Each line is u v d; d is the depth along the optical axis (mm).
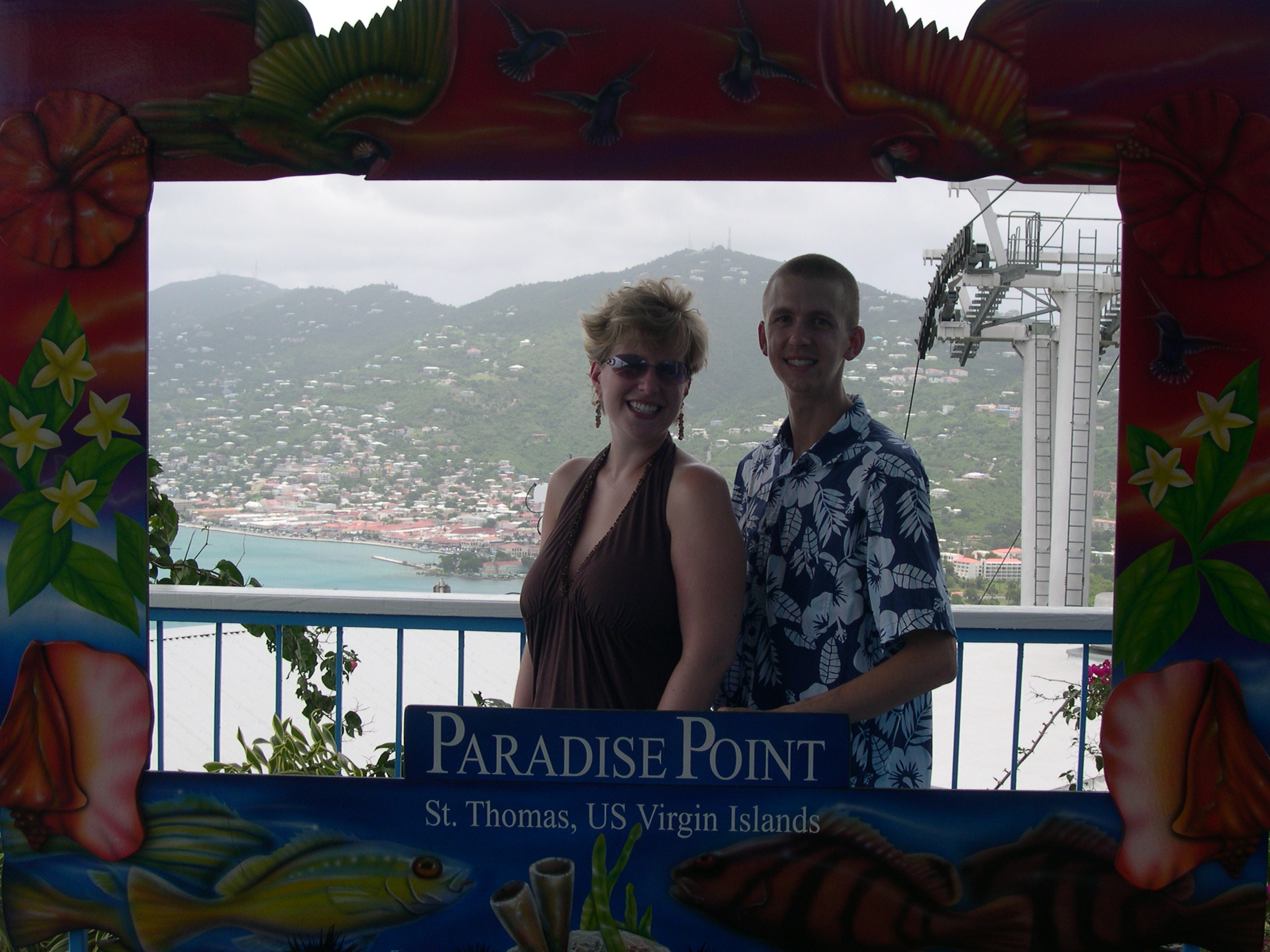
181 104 1555
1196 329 1482
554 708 1638
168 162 1581
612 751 1543
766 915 1548
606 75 1523
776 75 1508
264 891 1600
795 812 1535
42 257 1573
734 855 1544
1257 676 1501
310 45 1533
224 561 2762
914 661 1577
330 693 3000
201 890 1610
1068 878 1528
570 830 1557
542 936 1572
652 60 1518
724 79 1514
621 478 1739
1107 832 1523
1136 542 1515
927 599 1561
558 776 1552
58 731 1611
